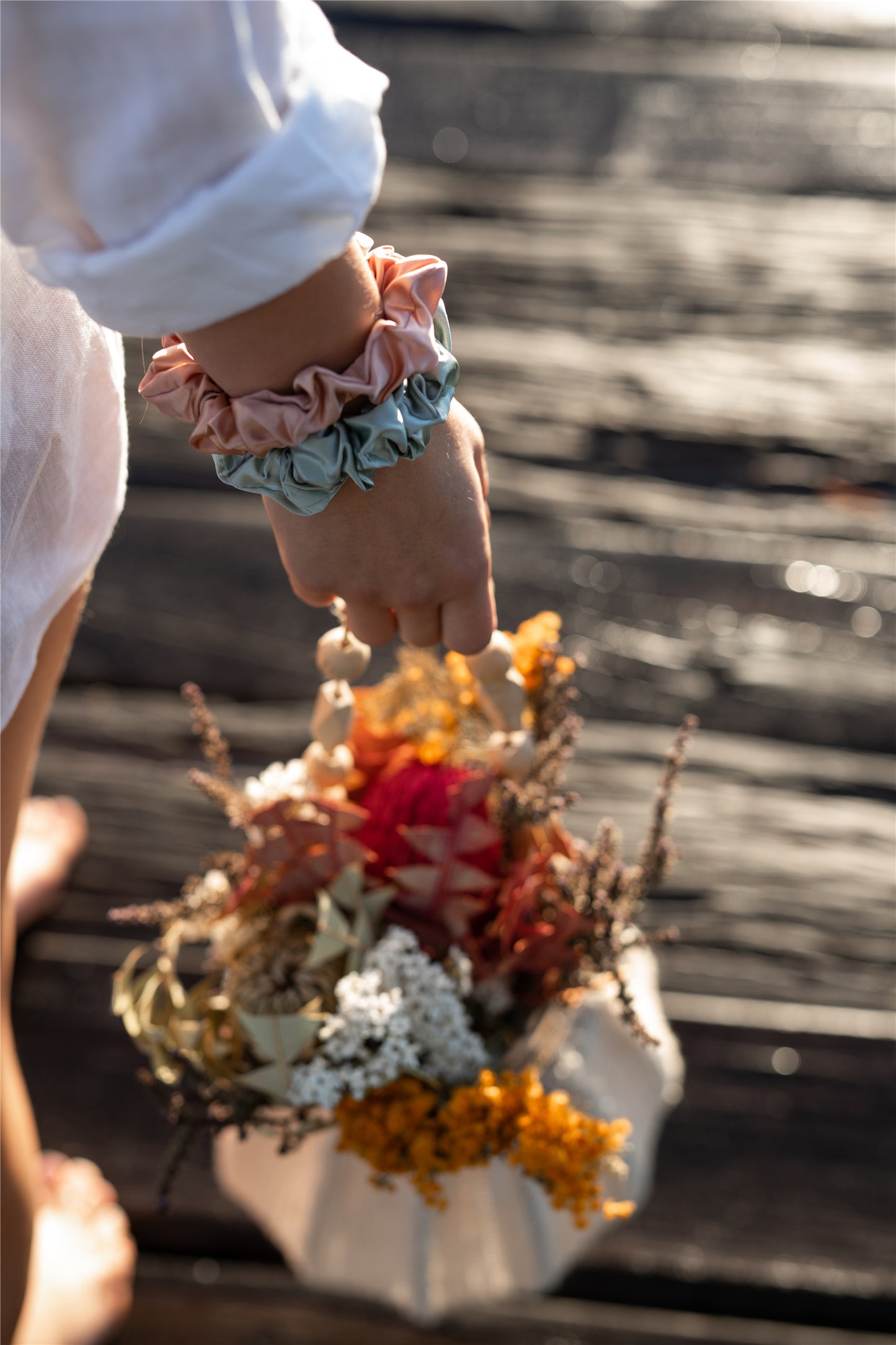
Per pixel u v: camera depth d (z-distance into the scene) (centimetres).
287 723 148
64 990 131
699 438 172
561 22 223
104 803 142
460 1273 84
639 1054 84
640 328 183
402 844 68
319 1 225
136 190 39
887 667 150
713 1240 114
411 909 66
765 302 186
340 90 40
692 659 151
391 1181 74
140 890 137
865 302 185
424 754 72
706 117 208
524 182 201
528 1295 112
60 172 39
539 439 172
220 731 147
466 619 54
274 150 38
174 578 161
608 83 214
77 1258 107
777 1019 125
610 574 159
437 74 216
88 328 57
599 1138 61
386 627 56
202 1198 117
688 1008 126
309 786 69
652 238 193
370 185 41
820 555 160
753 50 219
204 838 140
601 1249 113
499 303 186
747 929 131
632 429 173
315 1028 60
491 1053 68
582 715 147
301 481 47
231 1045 65
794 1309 112
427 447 49
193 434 48
